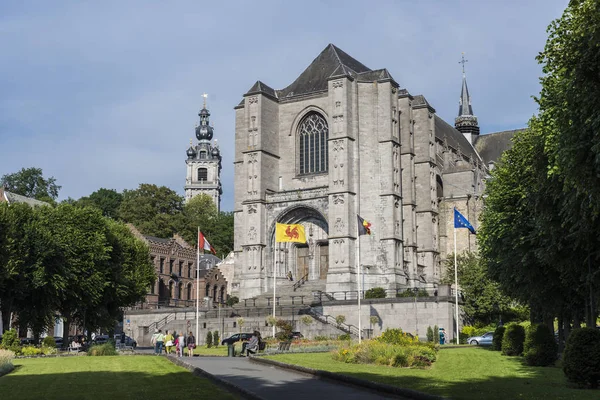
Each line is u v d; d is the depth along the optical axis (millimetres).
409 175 97750
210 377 31562
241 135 102312
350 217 89875
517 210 45219
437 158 113875
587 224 30125
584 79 26625
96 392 27062
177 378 32344
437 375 32344
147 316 90000
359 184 92625
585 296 39781
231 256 139125
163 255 115938
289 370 35875
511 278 50156
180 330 85062
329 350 54219
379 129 93688
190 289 122312
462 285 84125
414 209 98000
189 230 151875
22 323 65750
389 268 90125
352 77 93188
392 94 94812
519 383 28906
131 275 80875
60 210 70875
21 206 67250
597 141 26125
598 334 27688
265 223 96625
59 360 46312
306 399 24219
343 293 86812
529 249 43125
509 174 47312
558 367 37156
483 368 36781
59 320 100625
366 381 27047
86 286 68625
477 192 115062
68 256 67312
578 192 27531
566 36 29375
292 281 96375
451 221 109062
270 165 98500
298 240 82438
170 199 151125
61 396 25922
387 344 42031
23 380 32562
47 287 64438
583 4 27781
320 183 96812
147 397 25250
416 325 76750
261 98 97750
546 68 32156
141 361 44312
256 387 28125
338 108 91688
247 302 91312
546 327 39219
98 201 156625
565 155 27500
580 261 35781
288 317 78938
